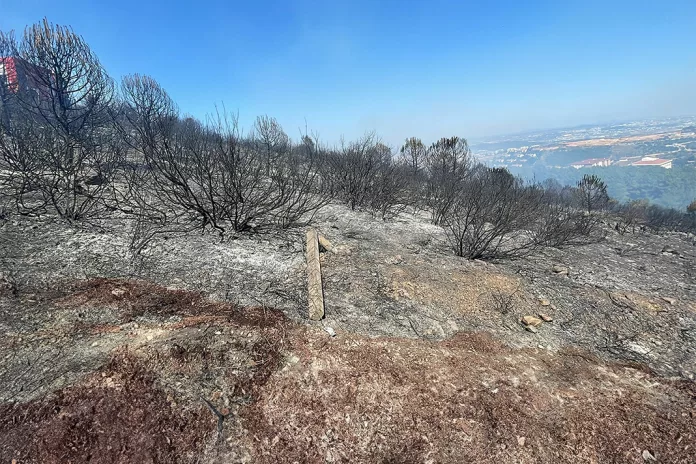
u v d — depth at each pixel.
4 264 3.78
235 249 5.08
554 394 3.09
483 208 6.65
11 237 4.40
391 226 7.90
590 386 3.24
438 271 5.29
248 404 2.67
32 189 5.62
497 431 2.69
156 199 6.54
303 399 2.78
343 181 9.36
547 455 2.55
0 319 3.03
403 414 2.76
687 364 3.71
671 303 5.09
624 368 3.57
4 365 2.62
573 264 6.74
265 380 2.87
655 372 3.54
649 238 11.17
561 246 8.16
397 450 2.52
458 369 3.28
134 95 11.92
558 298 4.91
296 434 2.54
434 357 3.40
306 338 3.40
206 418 2.51
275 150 8.39
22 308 3.21
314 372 3.02
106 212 5.75
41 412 2.31
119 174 7.08
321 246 5.61
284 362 3.07
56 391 2.46
